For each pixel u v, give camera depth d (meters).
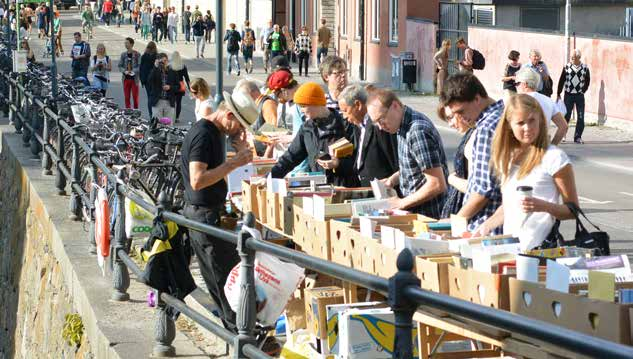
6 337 22.20
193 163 10.03
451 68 46.53
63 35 90.94
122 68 38.56
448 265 7.18
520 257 6.75
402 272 5.50
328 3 61.56
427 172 9.58
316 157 11.70
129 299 12.28
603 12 46.66
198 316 9.15
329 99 12.88
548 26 46.84
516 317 4.64
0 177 27.12
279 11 70.81
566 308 6.16
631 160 27.83
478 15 46.09
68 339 13.18
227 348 10.20
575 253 7.41
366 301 8.64
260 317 8.66
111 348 10.52
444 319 6.86
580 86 31.52
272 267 8.65
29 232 20.52
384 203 9.59
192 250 10.73
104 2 107.75
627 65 34.75
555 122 14.41
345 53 59.19
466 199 8.77
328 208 9.34
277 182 10.80
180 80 33.06
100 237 13.35
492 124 8.60
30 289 19.31
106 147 20.50
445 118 9.57
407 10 50.38
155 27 86.19
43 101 23.94
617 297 6.42
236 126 10.08
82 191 16.95
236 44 58.03
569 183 7.84
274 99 15.01
